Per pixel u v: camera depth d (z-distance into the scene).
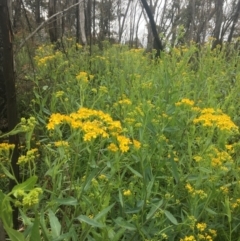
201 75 4.59
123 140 2.07
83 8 8.70
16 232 1.30
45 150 3.07
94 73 5.89
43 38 8.81
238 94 4.69
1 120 4.30
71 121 2.06
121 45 7.55
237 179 2.67
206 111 2.74
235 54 6.00
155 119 3.00
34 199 1.33
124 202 2.32
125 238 2.44
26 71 5.16
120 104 3.64
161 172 2.83
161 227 2.38
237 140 3.81
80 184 2.29
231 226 2.62
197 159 2.44
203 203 2.45
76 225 2.15
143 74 5.32
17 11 5.96
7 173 1.93
